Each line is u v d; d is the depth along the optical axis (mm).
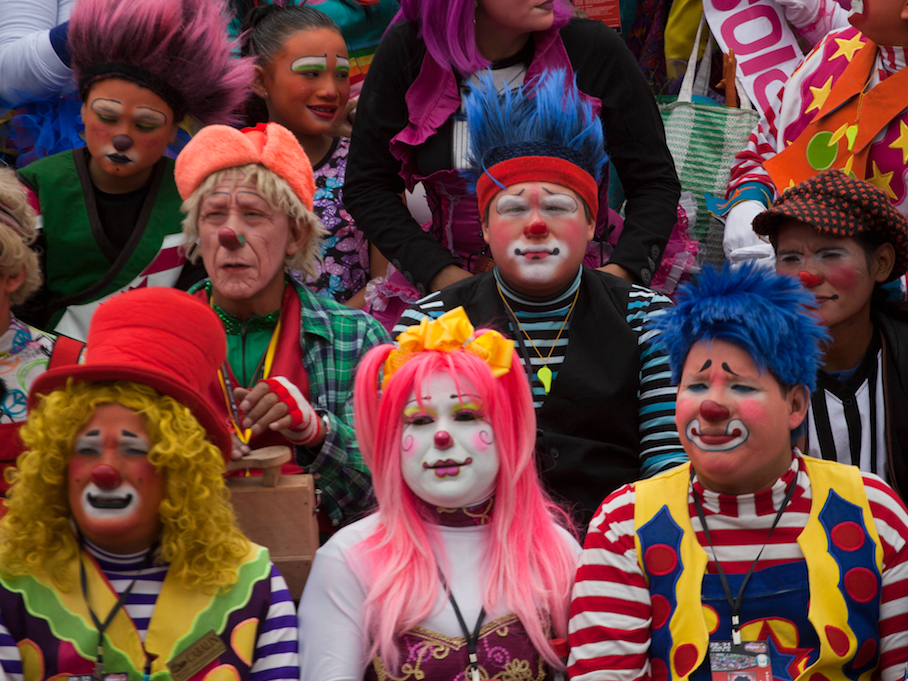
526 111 5332
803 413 3971
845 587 3770
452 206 6047
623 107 6145
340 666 3898
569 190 5105
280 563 4297
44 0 6961
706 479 3928
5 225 4703
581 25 6219
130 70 5738
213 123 6113
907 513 3928
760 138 6883
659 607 3875
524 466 4160
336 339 5172
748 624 3783
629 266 5863
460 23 5961
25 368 4730
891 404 4949
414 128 6098
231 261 4949
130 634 3676
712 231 7156
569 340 5160
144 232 5867
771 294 3908
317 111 6816
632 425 5098
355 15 7438
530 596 4016
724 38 7531
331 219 6727
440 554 4078
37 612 3668
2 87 6770
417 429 4062
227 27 6859
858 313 5008
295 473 4852
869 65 6277
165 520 3762
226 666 3680
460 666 3869
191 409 3836
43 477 3693
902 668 3750
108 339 3787
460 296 5402
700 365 3883
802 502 3895
